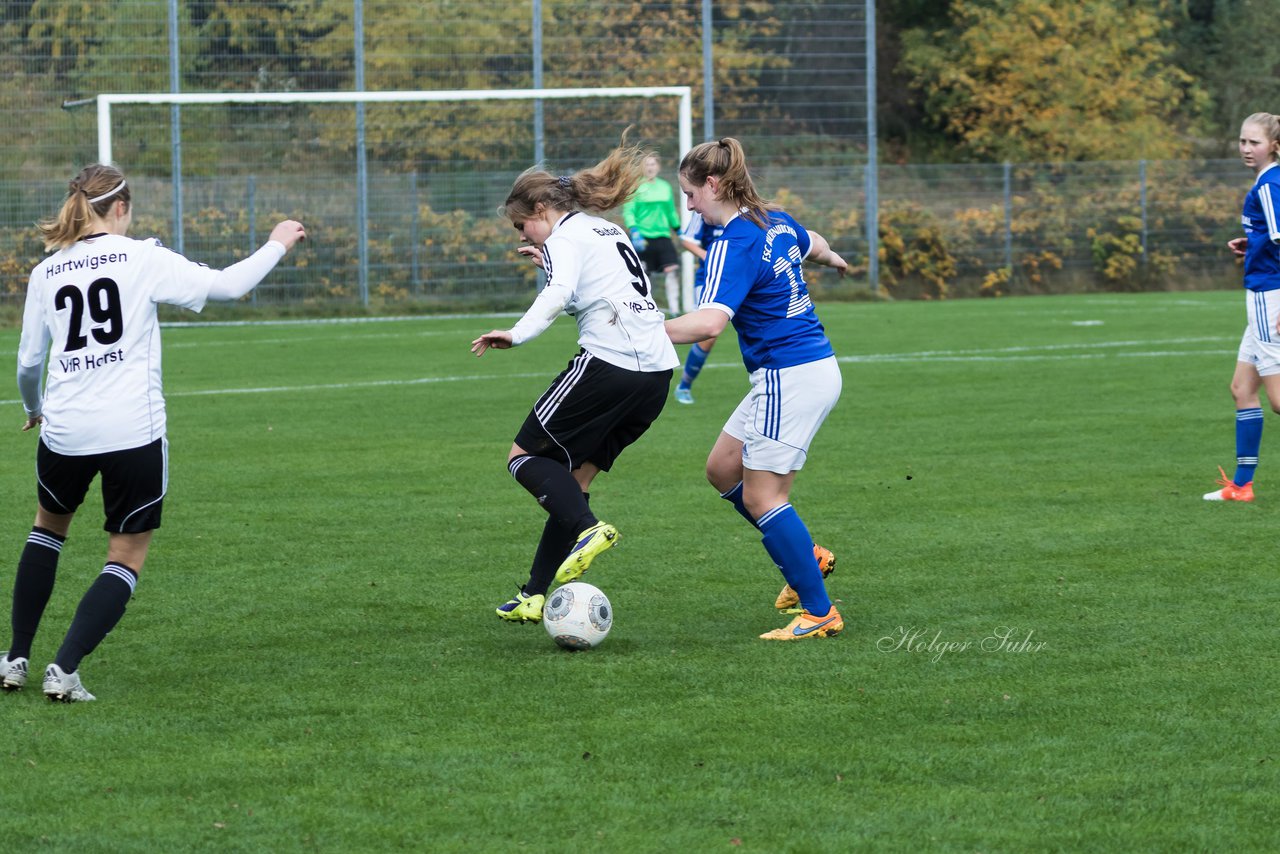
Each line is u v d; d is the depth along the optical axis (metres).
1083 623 15.71
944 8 115.81
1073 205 88.75
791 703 12.94
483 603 16.95
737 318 15.39
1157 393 36.44
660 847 9.77
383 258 68.38
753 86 74.06
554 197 15.91
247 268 13.41
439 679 13.79
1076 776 11.07
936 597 17.00
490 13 69.12
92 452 13.09
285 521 21.77
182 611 16.52
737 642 15.15
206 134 65.81
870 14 75.06
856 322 61.47
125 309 13.12
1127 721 12.37
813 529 20.95
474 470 26.28
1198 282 90.50
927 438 29.55
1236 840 9.89
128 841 9.89
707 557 19.34
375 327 61.22
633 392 15.68
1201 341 51.16
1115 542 19.92
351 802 10.59
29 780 11.05
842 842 9.84
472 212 69.62
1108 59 109.75
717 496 23.61
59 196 64.31
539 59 69.81
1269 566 18.38
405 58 68.19
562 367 44.59
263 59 66.56
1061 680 13.59
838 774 11.11
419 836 9.96
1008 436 29.75
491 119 69.50
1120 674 13.78
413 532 21.00
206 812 10.40
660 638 15.33
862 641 15.08
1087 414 32.84
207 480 25.25
